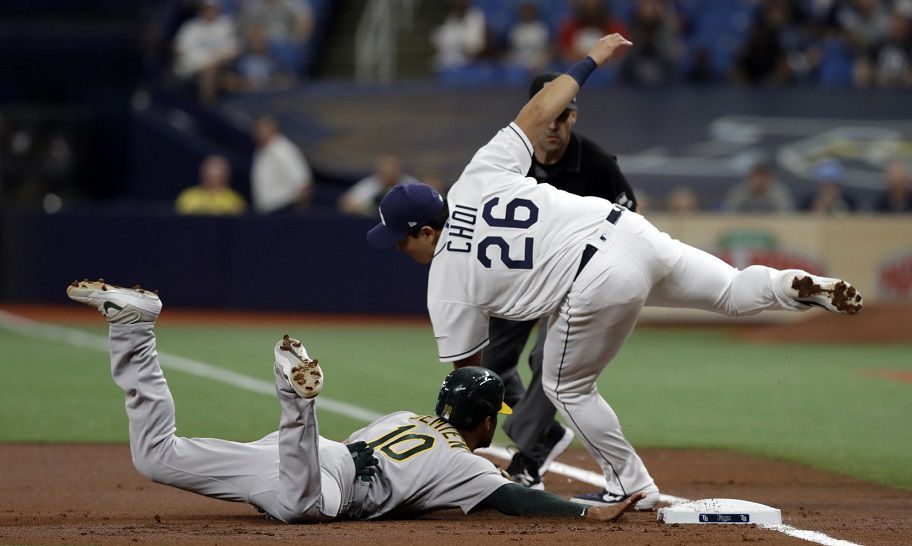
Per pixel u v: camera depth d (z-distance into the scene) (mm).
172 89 80500
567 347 19672
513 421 23203
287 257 66375
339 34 89562
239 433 29844
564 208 19422
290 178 68188
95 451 27344
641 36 80500
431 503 19047
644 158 74875
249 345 52156
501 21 85562
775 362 48781
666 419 33594
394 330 60531
